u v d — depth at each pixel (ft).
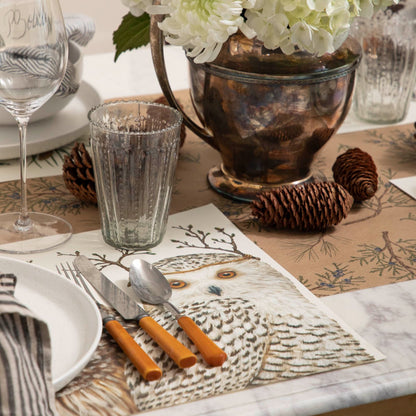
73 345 1.99
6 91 2.44
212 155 3.51
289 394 1.88
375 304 2.34
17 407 1.62
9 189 3.09
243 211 2.98
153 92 4.22
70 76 3.38
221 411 1.81
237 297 2.32
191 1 2.42
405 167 3.40
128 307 2.18
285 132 2.80
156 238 2.65
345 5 2.44
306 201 2.77
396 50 3.68
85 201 3.01
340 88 2.78
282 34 2.46
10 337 1.71
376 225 2.89
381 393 1.92
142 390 1.87
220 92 2.77
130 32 3.25
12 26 2.35
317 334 2.15
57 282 2.22
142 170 2.49
